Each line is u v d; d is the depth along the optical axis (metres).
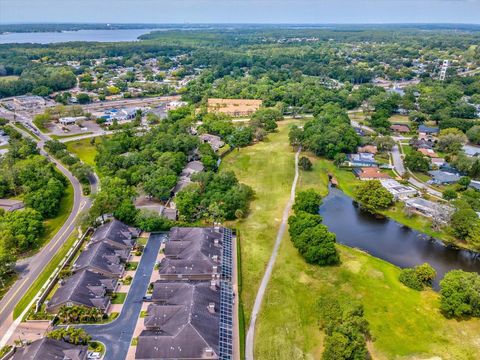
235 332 103.75
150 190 170.38
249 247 142.50
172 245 133.12
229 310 108.62
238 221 160.75
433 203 172.50
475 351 100.25
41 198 158.75
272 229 155.00
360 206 181.88
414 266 137.88
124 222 151.25
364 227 163.75
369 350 99.62
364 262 136.38
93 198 170.00
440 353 99.44
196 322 97.19
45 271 126.56
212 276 121.75
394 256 143.62
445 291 112.19
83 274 116.06
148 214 150.75
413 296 119.81
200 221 156.88
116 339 99.31
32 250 138.12
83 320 104.88
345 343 91.12
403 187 189.62
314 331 105.19
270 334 104.00
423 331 106.12
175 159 198.62
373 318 110.25
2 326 103.88
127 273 124.94
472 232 144.62
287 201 178.75
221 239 139.62
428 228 160.75
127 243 136.62
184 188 168.88
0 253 122.38
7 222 139.75
